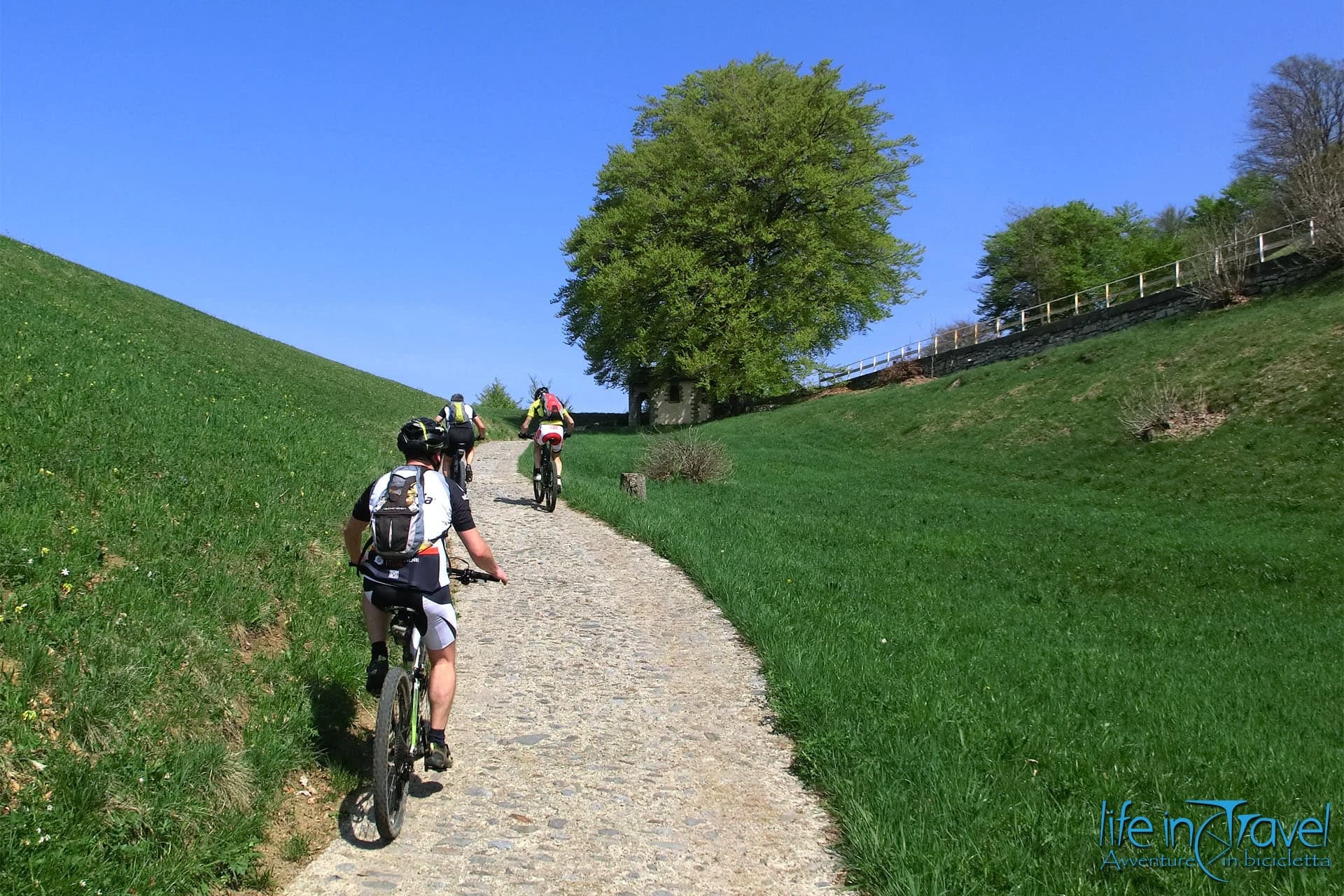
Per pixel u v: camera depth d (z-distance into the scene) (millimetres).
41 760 4113
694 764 5953
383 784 4434
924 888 4367
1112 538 17750
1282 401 24312
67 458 7988
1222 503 21031
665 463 24609
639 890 4430
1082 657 9539
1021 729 6719
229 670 5574
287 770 5078
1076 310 41625
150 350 17859
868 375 50094
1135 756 6422
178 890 3896
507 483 18375
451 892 4266
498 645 7953
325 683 6055
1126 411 27875
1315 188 31781
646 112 53906
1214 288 32312
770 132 47969
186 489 8445
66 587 5449
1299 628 11898
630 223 48656
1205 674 9391
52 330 14641
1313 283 29938
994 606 12227
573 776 5629
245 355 27188
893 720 6484
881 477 29203
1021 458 28406
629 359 52594
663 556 11844
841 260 51312
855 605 10680
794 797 5574
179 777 4398
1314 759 6824
